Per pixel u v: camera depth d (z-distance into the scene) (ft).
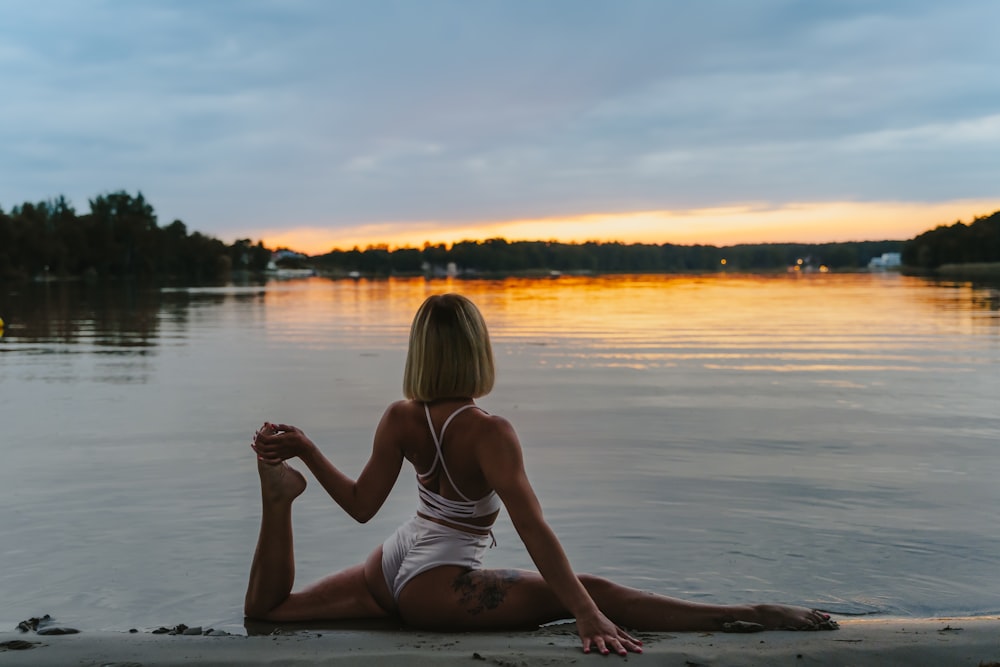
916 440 23.44
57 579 12.95
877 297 110.42
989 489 18.20
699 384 34.58
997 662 9.17
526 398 31.04
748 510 16.62
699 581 12.88
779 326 63.77
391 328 66.28
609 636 9.86
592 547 14.44
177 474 19.45
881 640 9.92
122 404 29.68
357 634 10.64
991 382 34.76
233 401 30.27
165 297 141.38
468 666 9.17
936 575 13.07
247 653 9.64
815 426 25.54
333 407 28.94
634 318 73.61
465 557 11.12
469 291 146.72
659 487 18.37
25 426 25.45
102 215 398.62
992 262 400.67
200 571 13.33
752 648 9.66
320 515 16.34
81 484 18.51
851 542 14.66
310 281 302.04
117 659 9.46
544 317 75.41
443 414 11.03
